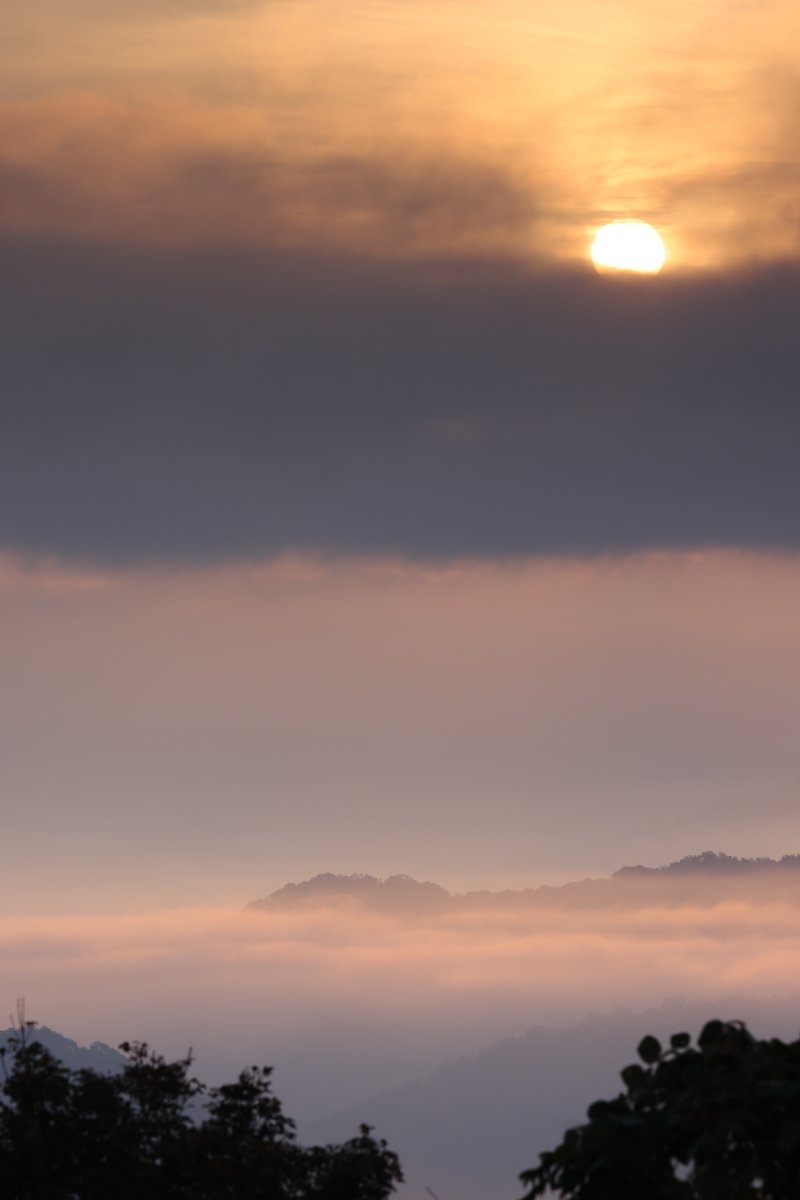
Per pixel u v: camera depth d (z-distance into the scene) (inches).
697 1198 2103.8
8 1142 3855.8
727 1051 2159.2
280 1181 3986.2
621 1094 2192.4
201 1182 3917.3
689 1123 2070.6
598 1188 2122.3
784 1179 2033.7
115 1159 3895.2
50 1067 4013.3
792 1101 2062.0
